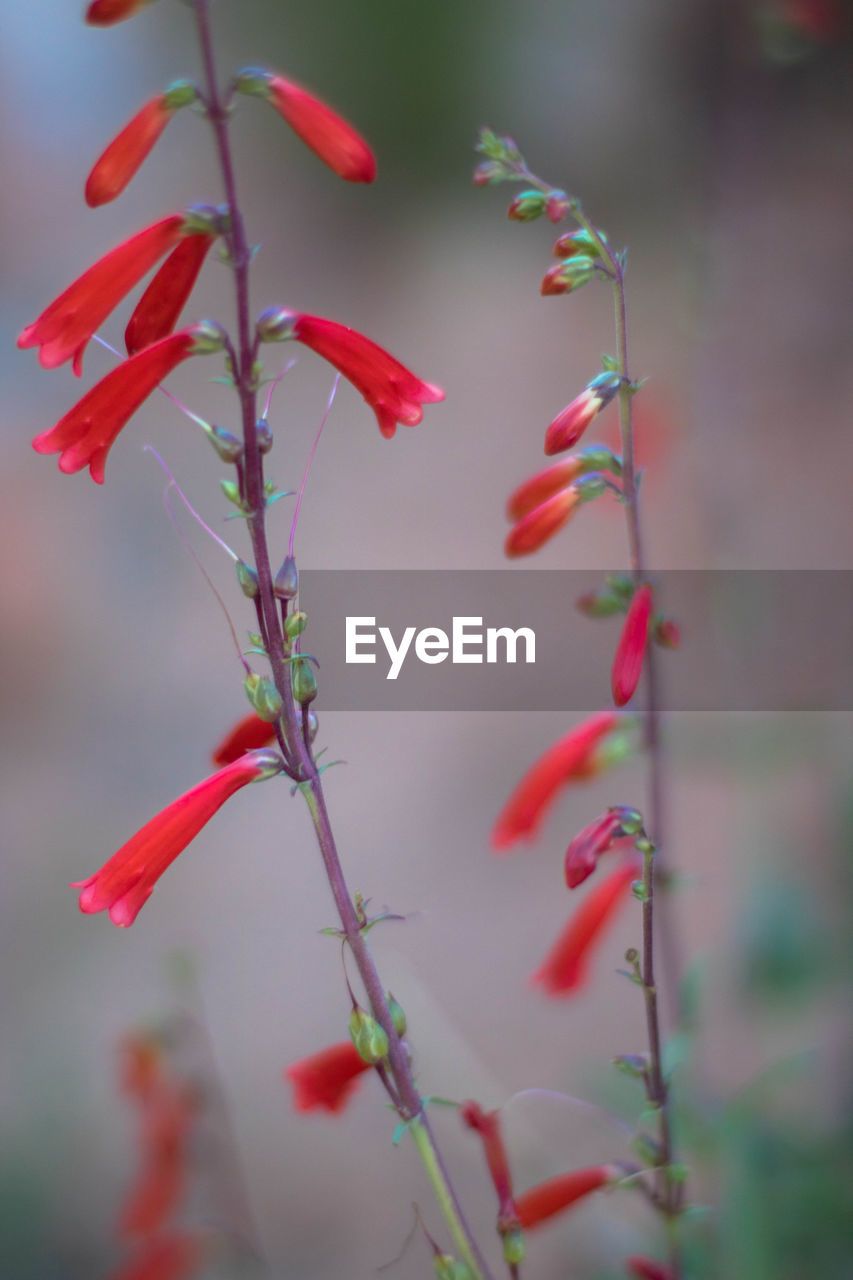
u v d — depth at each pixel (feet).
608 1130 1.78
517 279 6.48
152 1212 1.62
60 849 3.37
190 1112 1.64
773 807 1.95
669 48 6.03
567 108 6.84
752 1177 1.55
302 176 7.80
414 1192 2.12
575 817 3.07
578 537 4.02
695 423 2.71
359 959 1.29
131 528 4.64
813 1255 1.57
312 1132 2.31
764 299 3.05
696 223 3.07
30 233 7.03
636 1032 2.42
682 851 2.46
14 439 5.09
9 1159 2.16
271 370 5.64
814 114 3.43
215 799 1.29
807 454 2.92
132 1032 1.65
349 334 1.28
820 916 1.77
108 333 5.53
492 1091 1.76
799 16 2.29
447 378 5.62
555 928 2.79
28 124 7.73
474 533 4.36
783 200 3.27
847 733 1.87
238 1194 1.65
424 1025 1.85
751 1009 1.79
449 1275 1.28
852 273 3.21
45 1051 2.45
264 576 1.26
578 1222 1.70
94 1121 2.26
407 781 3.38
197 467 4.91
